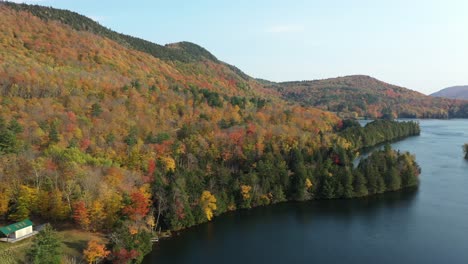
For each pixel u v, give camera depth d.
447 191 156.75
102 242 97.50
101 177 112.38
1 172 105.12
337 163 171.25
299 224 125.81
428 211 134.62
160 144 150.38
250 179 144.00
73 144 126.12
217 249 107.00
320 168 157.50
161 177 126.81
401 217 129.50
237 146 163.38
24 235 94.06
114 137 142.50
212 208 129.00
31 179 107.88
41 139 127.38
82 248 93.62
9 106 142.75
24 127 130.12
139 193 108.00
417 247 106.56
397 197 151.00
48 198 103.50
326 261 99.62
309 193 150.75
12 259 83.56
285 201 149.50
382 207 140.12
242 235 117.00
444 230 117.88
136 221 105.69
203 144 158.50
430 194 153.38
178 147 151.38
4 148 113.56
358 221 127.25
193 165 148.12
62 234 98.69
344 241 111.81
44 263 80.94
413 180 162.50
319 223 126.44
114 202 105.31
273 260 100.19
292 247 108.44
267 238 114.75
